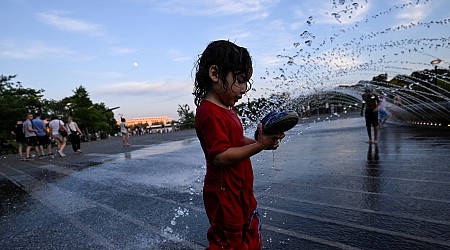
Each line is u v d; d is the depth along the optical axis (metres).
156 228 3.22
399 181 4.26
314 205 3.54
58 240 3.09
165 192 4.79
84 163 9.74
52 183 6.42
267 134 1.29
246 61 1.45
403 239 2.51
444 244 2.38
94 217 3.76
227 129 1.41
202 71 1.49
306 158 7.02
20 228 3.56
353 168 5.39
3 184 6.85
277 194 4.12
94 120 48.78
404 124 15.30
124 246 2.82
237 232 1.41
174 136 24.56
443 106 10.56
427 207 3.18
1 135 29.08
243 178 1.44
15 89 38.94
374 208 3.28
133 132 47.03
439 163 5.24
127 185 5.56
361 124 17.33
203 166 7.17
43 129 14.13
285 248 2.51
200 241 2.82
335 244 2.52
